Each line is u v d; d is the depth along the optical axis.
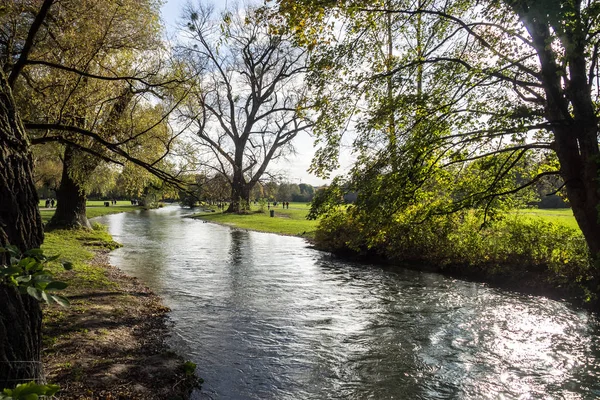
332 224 10.95
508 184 10.72
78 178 14.85
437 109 8.89
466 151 9.55
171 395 6.15
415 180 9.19
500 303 12.43
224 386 6.80
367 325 10.25
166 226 41.62
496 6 8.17
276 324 10.22
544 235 15.13
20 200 3.43
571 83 8.90
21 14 9.99
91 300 10.73
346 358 8.18
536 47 8.62
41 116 10.00
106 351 7.49
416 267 18.52
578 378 7.39
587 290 11.90
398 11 8.84
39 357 3.53
